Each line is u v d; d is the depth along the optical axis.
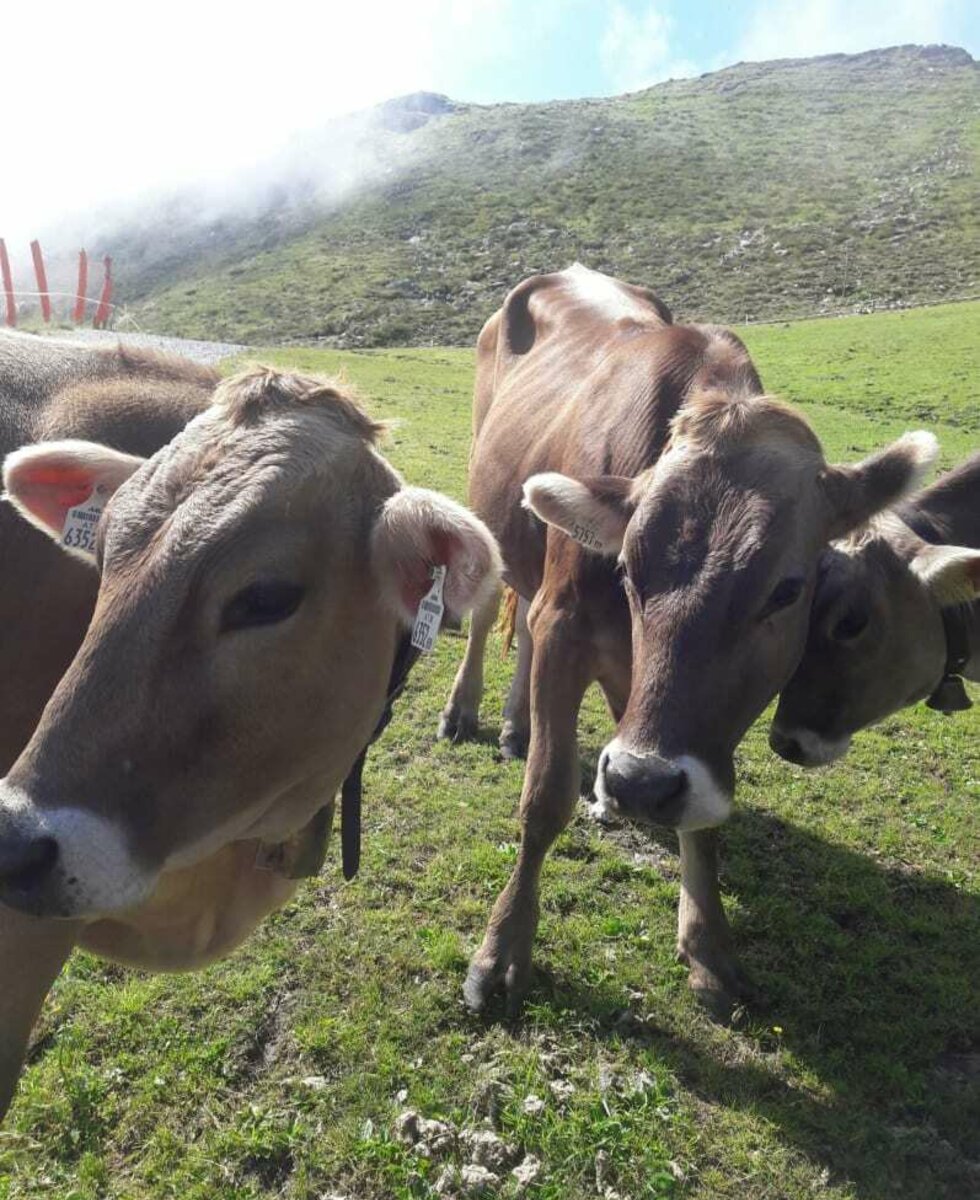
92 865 0.71
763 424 1.16
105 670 0.73
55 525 0.88
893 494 1.18
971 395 7.39
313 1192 1.12
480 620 2.12
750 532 1.09
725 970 1.46
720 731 1.09
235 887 1.08
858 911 1.68
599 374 1.62
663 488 1.14
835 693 1.48
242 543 0.76
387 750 2.09
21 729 0.98
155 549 0.76
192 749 0.77
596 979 1.46
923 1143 1.24
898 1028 1.42
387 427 0.89
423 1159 1.16
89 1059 1.27
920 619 1.50
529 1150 1.19
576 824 1.86
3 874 0.70
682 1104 1.27
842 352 10.02
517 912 1.43
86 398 1.02
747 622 1.08
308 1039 1.31
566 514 1.23
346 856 1.05
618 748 1.08
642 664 1.11
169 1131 1.18
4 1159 1.13
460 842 1.77
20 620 0.95
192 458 0.80
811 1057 1.36
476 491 1.97
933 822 1.98
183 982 1.39
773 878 1.75
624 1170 1.17
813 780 2.12
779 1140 1.23
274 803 0.90
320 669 0.83
